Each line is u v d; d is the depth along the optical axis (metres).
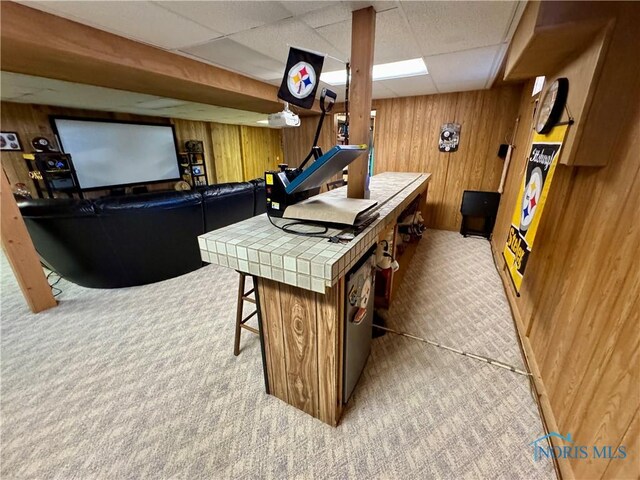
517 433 1.34
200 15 1.77
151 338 2.05
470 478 1.16
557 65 1.58
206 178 7.22
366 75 1.71
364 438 1.33
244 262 1.19
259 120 7.09
